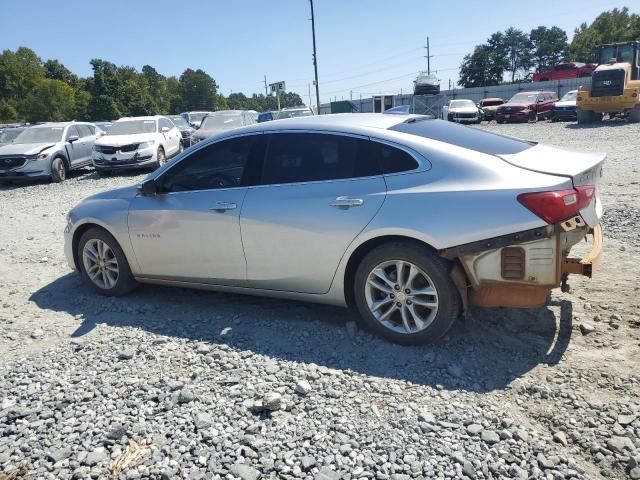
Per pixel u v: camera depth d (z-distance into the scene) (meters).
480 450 2.69
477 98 51.22
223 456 2.72
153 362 3.75
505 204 3.33
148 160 15.74
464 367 3.48
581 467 2.57
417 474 2.54
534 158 3.68
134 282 5.08
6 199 12.62
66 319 4.65
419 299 3.67
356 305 4.09
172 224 4.53
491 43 90.19
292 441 2.81
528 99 31.75
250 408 3.12
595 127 21.78
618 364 3.39
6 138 17.09
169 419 3.05
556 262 3.30
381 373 3.46
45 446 2.88
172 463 2.68
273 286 4.22
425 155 3.68
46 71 109.69
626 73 22.66
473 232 3.38
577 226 3.34
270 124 4.32
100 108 68.94
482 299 3.54
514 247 3.33
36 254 6.95
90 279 5.17
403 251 3.60
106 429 2.99
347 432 2.87
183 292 5.17
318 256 3.91
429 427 2.87
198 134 18.58
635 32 77.50
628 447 2.65
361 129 3.93
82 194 12.55
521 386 3.23
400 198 3.61
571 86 45.25
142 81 98.56
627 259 5.19
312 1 26.83
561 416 2.94
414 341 3.72
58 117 86.75
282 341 3.98
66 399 3.30
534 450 2.67
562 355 3.56
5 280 5.88
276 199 4.05
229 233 4.25
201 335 4.16
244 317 4.46
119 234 4.84
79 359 3.85
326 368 3.54
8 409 3.22
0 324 4.60
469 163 3.57
